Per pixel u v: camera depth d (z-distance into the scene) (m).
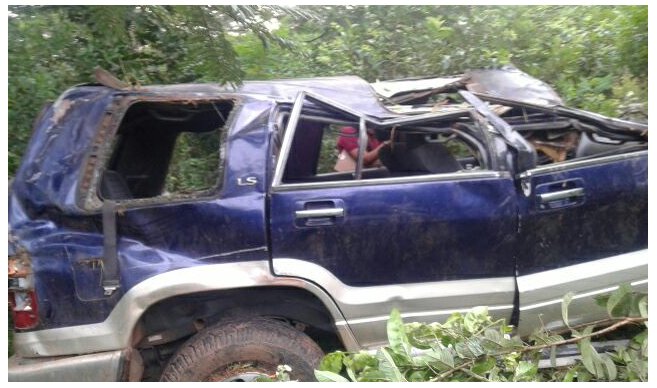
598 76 6.05
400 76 5.68
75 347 3.06
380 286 3.18
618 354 2.77
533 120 3.78
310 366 3.10
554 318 3.30
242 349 3.09
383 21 5.59
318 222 3.12
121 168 4.12
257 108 3.26
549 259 3.29
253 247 3.08
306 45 5.59
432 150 3.82
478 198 3.22
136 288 3.03
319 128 4.05
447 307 3.21
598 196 3.32
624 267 3.34
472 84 4.14
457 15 5.60
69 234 3.07
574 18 6.20
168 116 3.98
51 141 3.21
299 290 3.21
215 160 4.54
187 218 3.07
